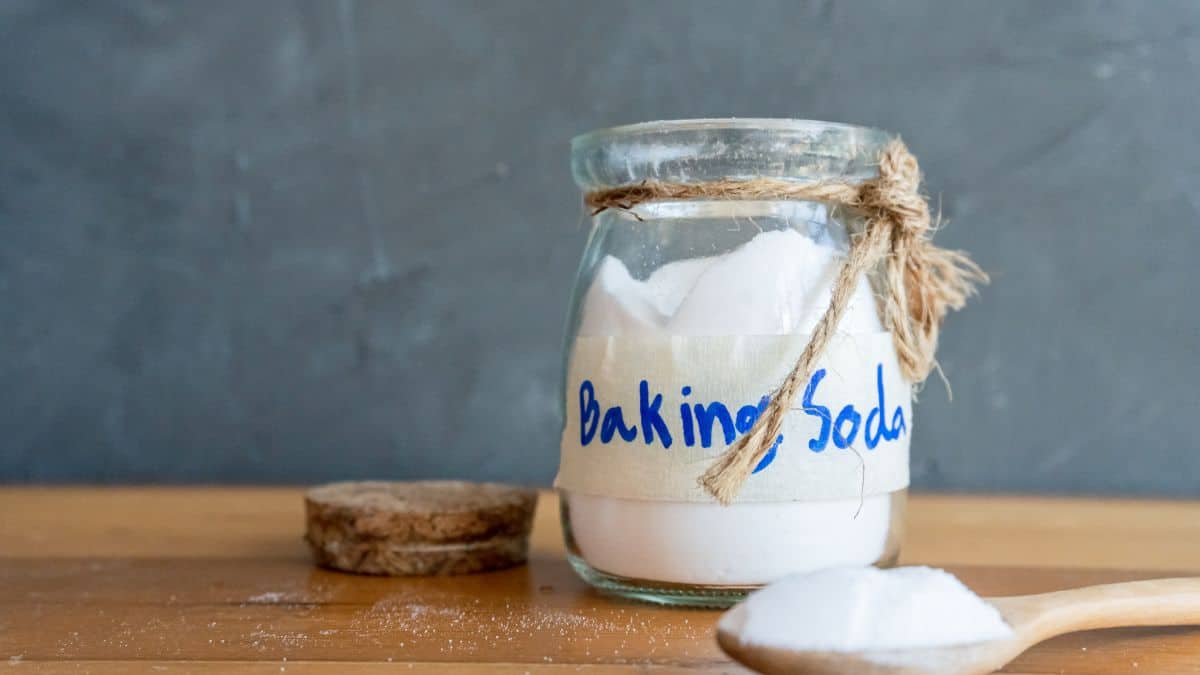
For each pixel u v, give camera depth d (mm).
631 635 277
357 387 440
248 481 443
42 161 443
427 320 438
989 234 430
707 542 283
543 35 433
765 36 429
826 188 289
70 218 443
